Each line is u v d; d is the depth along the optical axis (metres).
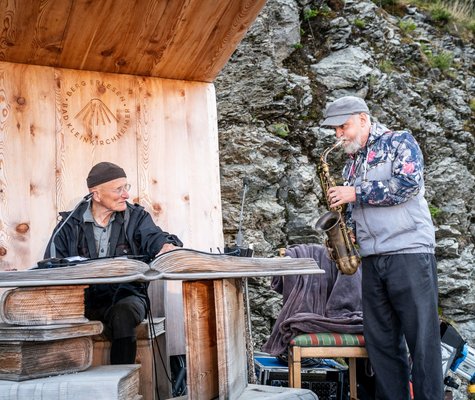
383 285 3.64
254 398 2.62
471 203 7.66
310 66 7.41
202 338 2.57
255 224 6.48
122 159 4.54
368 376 4.38
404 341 3.72
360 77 7.35
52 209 4.34
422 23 8.99
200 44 4.22
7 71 4.36
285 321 4.03
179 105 4.73
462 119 8.12
